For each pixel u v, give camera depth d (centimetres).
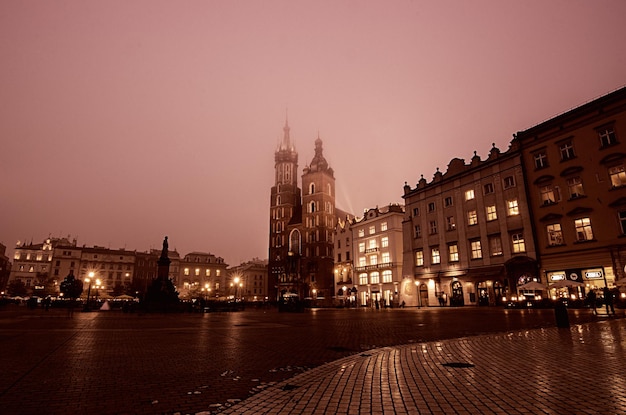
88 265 11600
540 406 514
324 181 10819
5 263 11569
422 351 1030
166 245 4822
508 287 4219
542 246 4003
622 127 3494
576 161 3806
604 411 489
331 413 506
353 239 7469
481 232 4678
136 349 1149
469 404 531
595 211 3594
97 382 709
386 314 3416
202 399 596
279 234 11375
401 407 525
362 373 752
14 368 839
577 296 3591
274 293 10981
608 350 976
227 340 1393
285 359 973
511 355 933
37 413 523
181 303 4438
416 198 5722
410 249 5669
